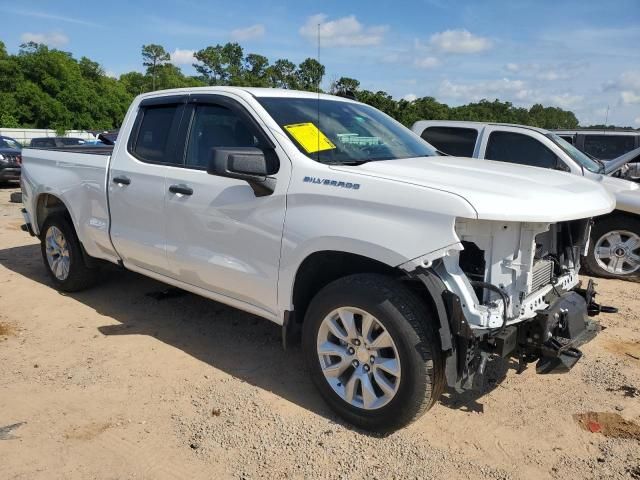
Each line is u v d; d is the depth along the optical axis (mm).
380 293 3047
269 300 3652
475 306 2965
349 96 4996
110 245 4887
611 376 4004
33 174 5812
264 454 3076
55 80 71062
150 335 4668
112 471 2932
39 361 4168
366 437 3230
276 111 3844
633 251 6625
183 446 3143
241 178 3451
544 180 3414
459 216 2793
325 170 3367
